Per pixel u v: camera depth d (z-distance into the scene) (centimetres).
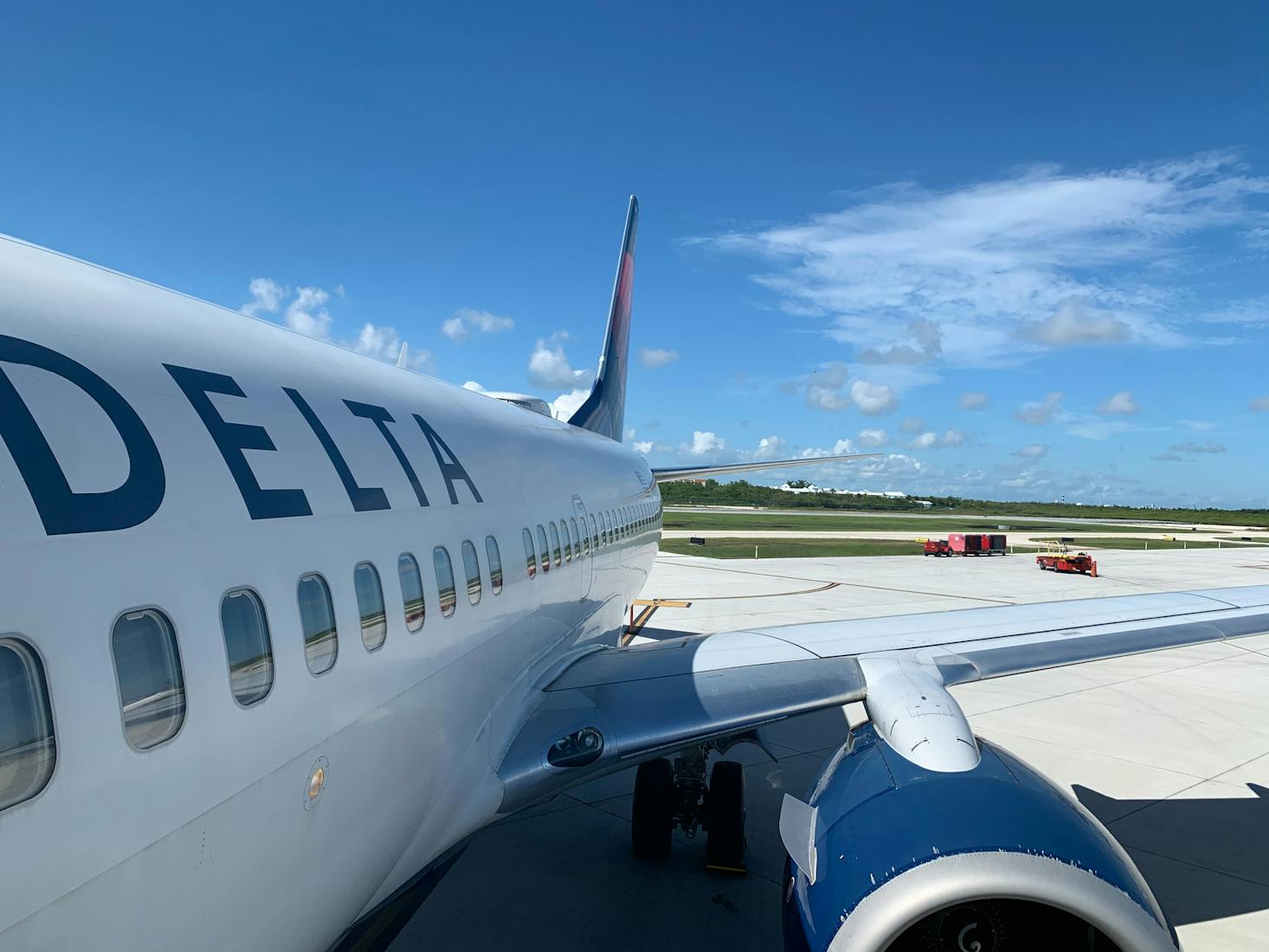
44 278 377
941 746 596
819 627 967
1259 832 1011
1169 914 821
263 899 393
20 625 268
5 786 259
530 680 811
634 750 720
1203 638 895
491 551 705
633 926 788
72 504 297
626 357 2125
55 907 275
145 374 370
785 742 1367
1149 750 1309
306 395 506
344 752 452
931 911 474
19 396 298
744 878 888
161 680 321
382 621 497
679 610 2727
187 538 347
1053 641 880
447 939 758
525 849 948
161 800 318
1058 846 492
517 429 964
